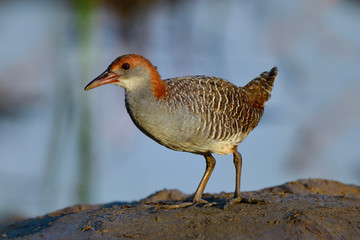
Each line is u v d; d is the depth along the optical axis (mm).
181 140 7703
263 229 6590
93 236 6570
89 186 16797
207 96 7750
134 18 24719
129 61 7629
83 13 18625
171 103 7551
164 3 26422
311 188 9461
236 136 8133
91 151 17625
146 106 7574
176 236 6547
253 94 8891
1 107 20828
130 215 7367
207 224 6836
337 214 7070
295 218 6832
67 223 7219
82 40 18625
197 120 7598
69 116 17828
